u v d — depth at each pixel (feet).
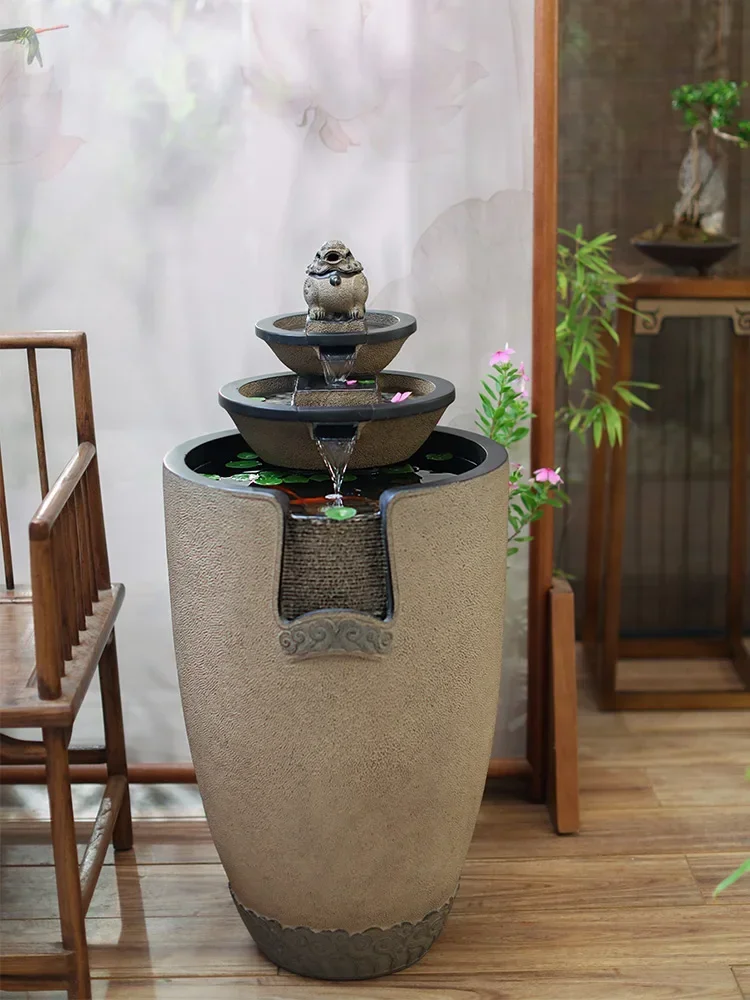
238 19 6.72
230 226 6.98
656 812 7.41
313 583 5.26
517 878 6.72
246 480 5.88
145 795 7.57
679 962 5.99
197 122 6.84
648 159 9.20
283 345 5.67
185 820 7.40
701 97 8.39
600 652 9.01
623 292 8.18
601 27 9.01
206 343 7.14
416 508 5.19
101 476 7.33
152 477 7.32
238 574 5.31
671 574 10.07
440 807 5.63
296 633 5.21
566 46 9.04
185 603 5.57
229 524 5.28
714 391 9.71
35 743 5.58
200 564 5.44
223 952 6.15
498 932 6.25
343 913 5.73
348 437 5.44
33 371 6.37
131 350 7.14
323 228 6.99
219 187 6.93
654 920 6.33
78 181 6.92
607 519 9.87
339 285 5.53
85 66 6.78
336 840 5.52
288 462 5.80
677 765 8.03
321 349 5.61
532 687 7.42
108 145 6.87
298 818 5.50
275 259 7.03
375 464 5.79
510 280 7.07
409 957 5.96
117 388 7.20
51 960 5.47
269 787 5.49
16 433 7.27
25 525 7.38
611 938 6.19
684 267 8.56
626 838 7.13
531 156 6.91
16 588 6.62
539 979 5.88
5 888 6.70
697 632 10.14
